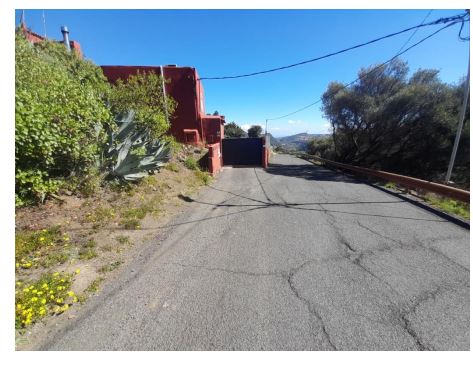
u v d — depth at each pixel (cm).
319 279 301
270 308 249
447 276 309
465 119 1292
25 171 384
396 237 433
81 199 485
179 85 1442
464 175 1358
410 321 232
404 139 1495
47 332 217
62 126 430
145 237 419
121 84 920
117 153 579
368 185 977
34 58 552
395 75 1562
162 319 234
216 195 746
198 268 325
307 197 742
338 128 1858
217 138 1655
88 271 306
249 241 413
